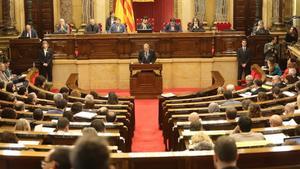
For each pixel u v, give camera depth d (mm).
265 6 22531
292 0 22656
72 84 16188
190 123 9352
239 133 7715
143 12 24484
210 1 23234
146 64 17438
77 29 23125
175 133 9844
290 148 6066
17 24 22438
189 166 6066
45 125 9641
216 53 19641
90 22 20656
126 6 21969
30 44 19578
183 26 23141
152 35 19281
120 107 12430
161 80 17641
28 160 6094
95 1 22641
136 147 12766
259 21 20141
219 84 16031
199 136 7332
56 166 3807
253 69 17516
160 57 19406
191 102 13336
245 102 11250
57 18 22922
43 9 22938
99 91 19297
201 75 19641
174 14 23516
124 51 19375
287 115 9672
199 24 21281
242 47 19297
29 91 14781
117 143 8391
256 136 7582
